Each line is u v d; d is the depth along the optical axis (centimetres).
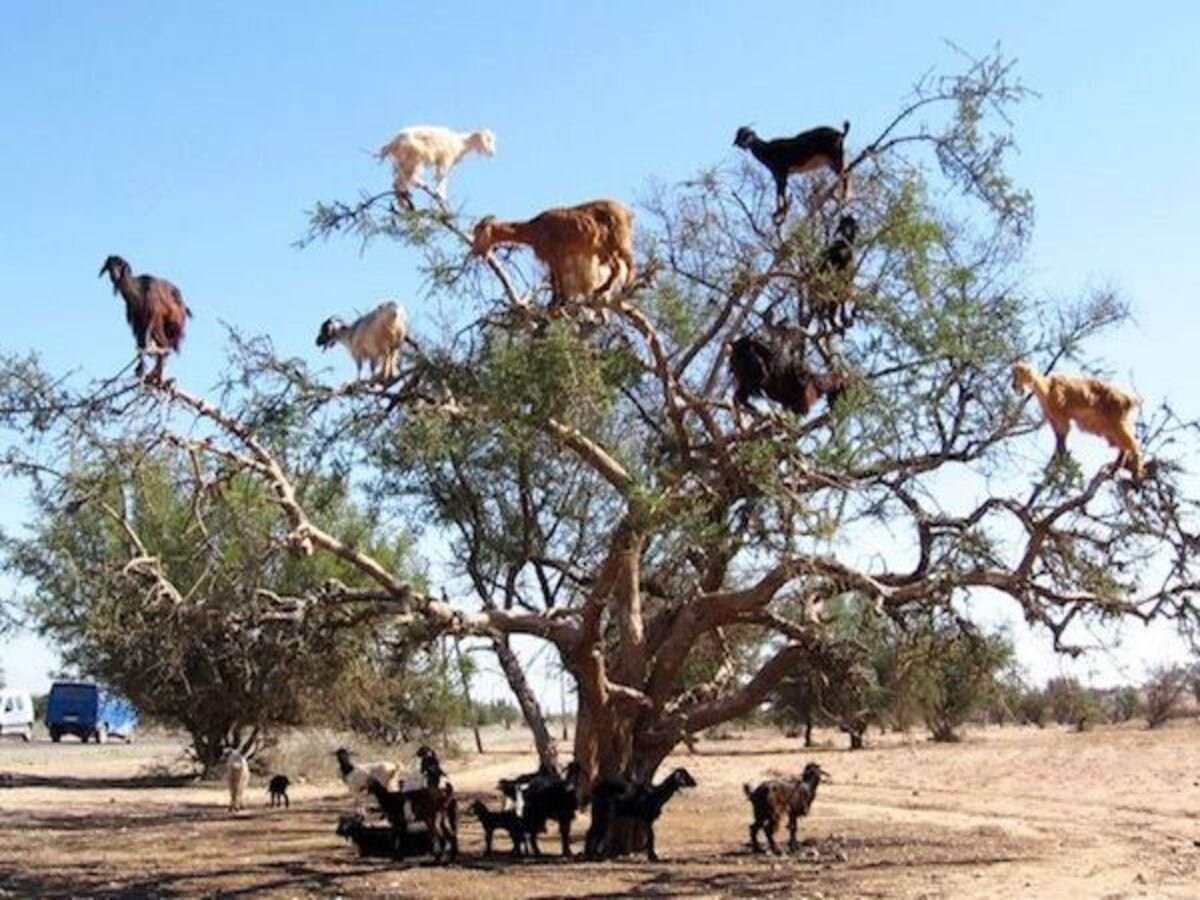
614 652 2170
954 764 4188
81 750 5422
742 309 1795
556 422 1733
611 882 1720
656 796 1941
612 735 2020
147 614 1756
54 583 3288
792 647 2000
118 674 3516
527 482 2325
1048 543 1772
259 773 3809
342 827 2023
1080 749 4641
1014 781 3584
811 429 1692
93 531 2261
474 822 2569
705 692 2158
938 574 1781
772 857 1977
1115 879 1752
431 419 1662
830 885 1691
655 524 1727
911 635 1834
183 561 1770
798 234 1697
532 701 2448
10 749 5484
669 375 1706
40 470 1573
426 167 1641
